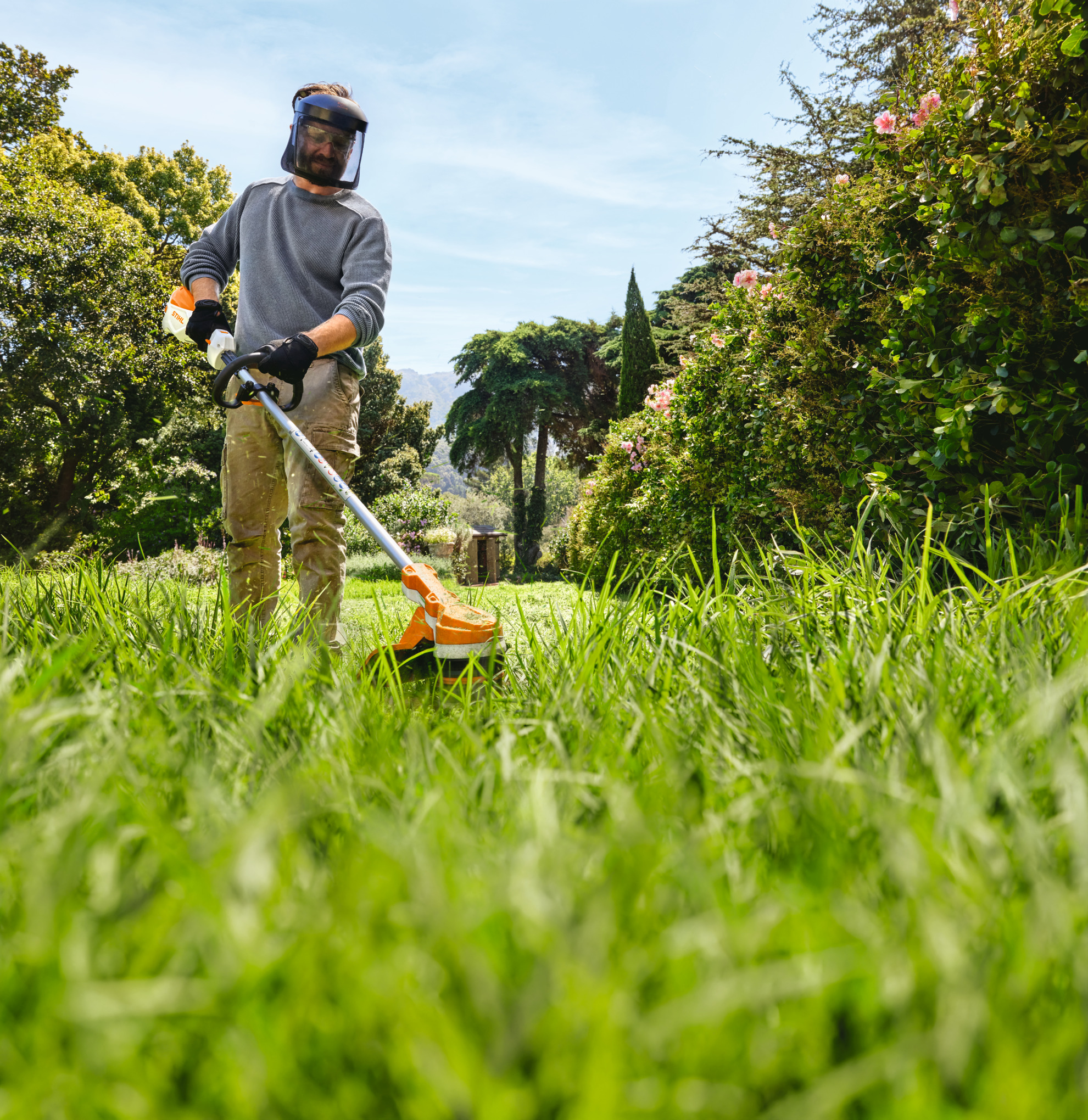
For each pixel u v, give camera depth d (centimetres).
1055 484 261
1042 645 145
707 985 55
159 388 1912
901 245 332
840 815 88
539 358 3825
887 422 340
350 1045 53
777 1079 52
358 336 293
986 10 279
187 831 92
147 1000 53
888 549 306
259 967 55
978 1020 50
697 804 99
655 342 2364
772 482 467
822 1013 55
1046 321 265
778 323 471
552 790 98
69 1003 52
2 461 1739
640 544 899
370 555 1967
